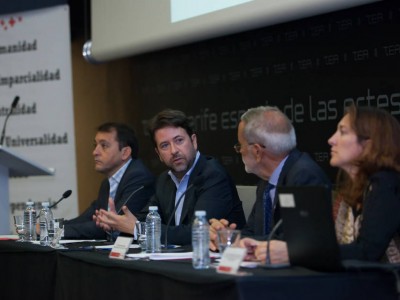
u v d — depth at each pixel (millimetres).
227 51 6117
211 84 6281
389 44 4840
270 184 3342
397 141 2781
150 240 3369
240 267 2596
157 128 4066
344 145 2816
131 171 4777
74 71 7480
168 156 4043
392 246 2750
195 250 2697
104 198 4941
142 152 6965
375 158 2762
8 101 7203
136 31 6383
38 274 3650
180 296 2498
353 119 2818
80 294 3252
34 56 7133
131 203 4664
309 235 2438
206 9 5719
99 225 3986
